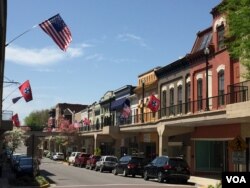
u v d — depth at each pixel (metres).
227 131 33.09
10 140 96.44
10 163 55.88
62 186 27.47
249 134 30.03
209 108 34.31
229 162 32.78
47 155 109.50
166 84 44.84
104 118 73.94
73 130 88.06
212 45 34.81
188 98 39.38
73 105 131.50
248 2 16.38
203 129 37.00
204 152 37.94
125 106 50.53
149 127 43.34
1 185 26.89
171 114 42.22
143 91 49.44
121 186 27.42
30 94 36.19
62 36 23.27
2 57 39.22
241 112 24.44
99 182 30.92
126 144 57.22
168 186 27.92
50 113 144.12
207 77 32.88
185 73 40.00
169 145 42.94
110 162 45.62
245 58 17.58
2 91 48.03
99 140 70.00
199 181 31.75
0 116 43.66
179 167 31.27
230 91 29.14
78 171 47.53
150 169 33.53
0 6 33.59
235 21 16.73
